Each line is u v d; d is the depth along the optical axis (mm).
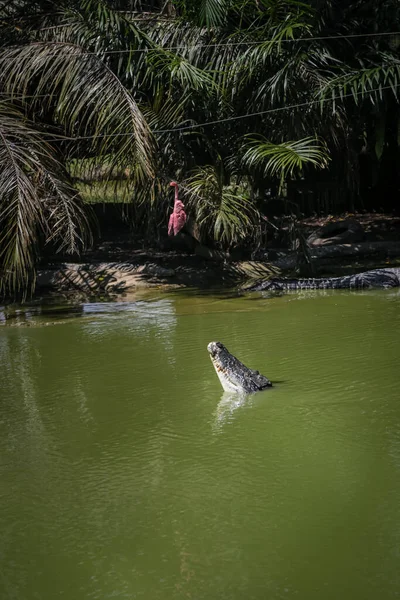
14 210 9266
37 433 5734
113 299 11094
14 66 10281
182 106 11141
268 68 11148
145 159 9961
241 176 11906
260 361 7359
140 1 12680
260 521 4156
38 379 7172
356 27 13312
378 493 4418
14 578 3727
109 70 10266
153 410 6105
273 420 5715
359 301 10180
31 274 11945
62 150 11289
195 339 8438
